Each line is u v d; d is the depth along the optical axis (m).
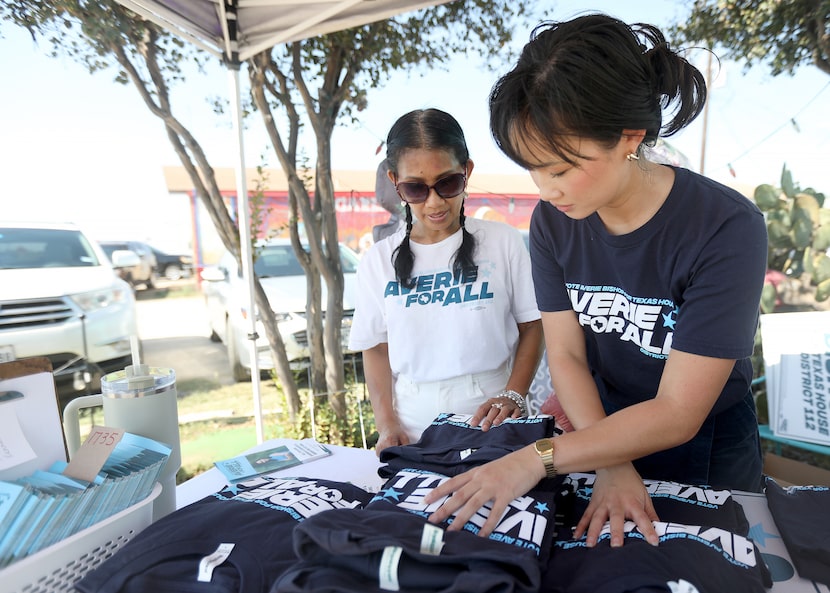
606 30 0.75
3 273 3.57
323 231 3.49
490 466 0.83
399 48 3.35
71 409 0.95
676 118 0.87
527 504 0.78
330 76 3.27
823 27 3.05
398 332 1.47
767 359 2.72
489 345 1.45
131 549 0.73
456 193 1.34
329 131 3.37
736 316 0.86
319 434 3.57
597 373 1.28
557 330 1.21
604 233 1.01
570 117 0.70
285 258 4.59
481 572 0.59
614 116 0.71
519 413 1.23
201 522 0.78
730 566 0.65
